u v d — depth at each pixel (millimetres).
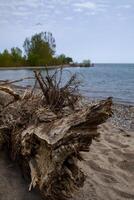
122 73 68688
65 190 3863
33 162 4215
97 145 7332
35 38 76750
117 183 5195
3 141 5238
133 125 11148
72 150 3650
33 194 4391
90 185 4969
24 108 5242
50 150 3795
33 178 3984
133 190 5008
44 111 4719
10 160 5199
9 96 5961
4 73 51469
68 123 3773
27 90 6414
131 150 7043
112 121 11781
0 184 4551
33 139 4270
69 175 3797
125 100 20203
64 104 5277
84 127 3740
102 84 35031
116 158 6410
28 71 60562
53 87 5258
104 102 3654
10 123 5188
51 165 3721
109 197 4676
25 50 83375
